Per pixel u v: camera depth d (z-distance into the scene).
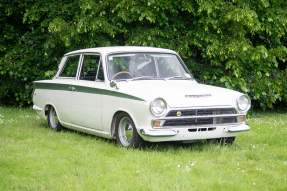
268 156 5.21
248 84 10.30
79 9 9.89
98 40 9.56
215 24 9.30
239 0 9.77
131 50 6.22
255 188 3.79
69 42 9.27
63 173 4.18
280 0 10.72
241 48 9.41
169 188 3.77
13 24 11.91
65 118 6.75
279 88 10.28
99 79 6.00
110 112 5.61
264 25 10.23
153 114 4.91
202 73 10.30
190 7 9.20
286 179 4.13
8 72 10.87
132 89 5.36
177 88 5.49
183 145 5.95
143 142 5.29
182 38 9.86
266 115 11.05
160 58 6.37
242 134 7.05
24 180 3.88
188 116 5.09
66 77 6.98
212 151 5.49
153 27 9.70
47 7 10.05
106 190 3.62
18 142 5.79
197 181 3.97
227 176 4.20
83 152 5.12
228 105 5.39
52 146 5.50
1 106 12.16
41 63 10.91
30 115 9.83
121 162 4.68
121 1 8.84
